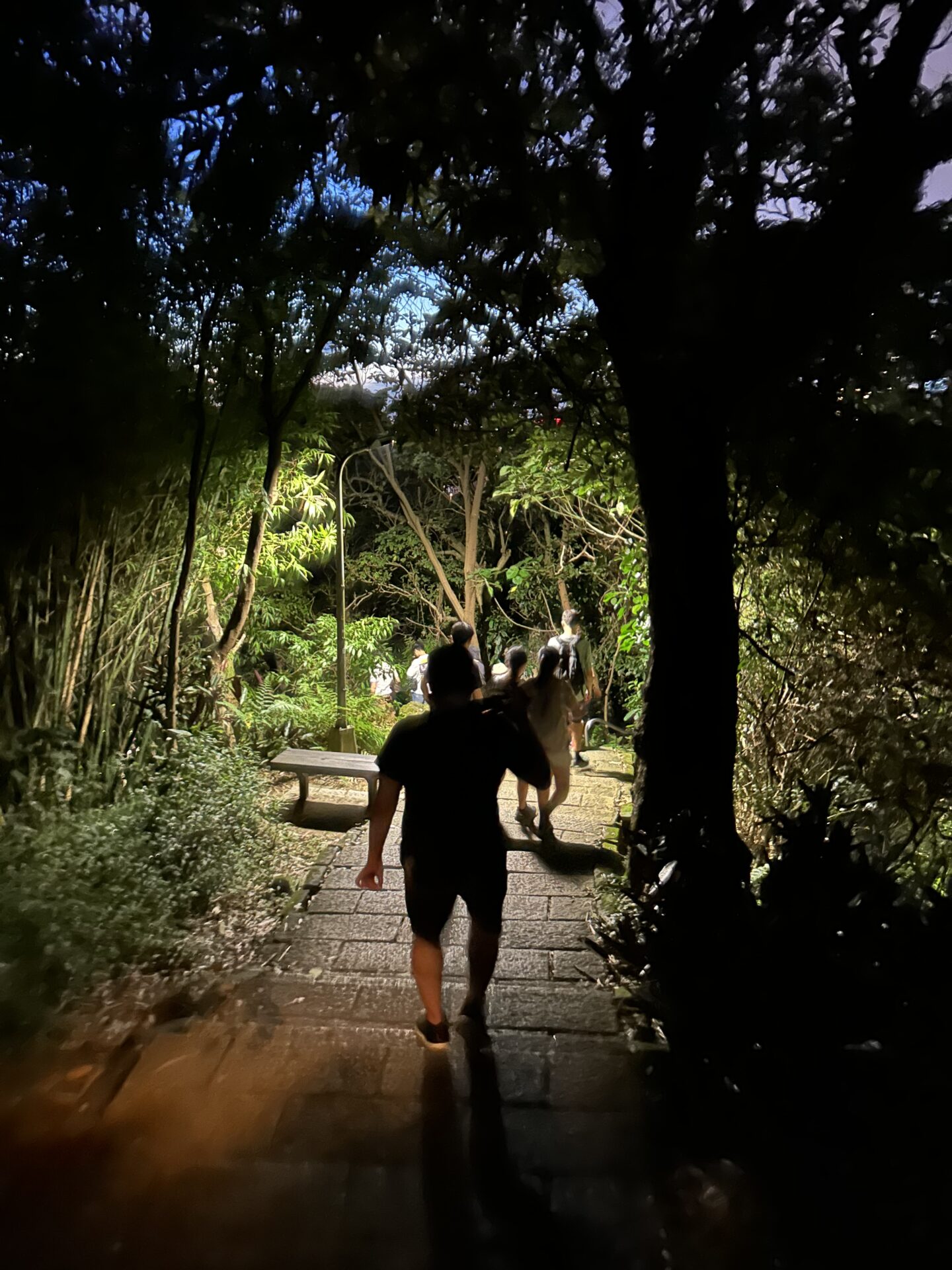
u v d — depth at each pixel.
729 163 4.45
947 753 5.02
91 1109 3.11
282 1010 3.88
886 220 4.02
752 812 6.22
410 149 4.27
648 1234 2.59
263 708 8.55
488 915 3.64
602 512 8.52
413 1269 2.45
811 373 4.43
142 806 5.26
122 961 4.14
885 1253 2.54
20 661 5.10
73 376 4.88
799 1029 3.39
